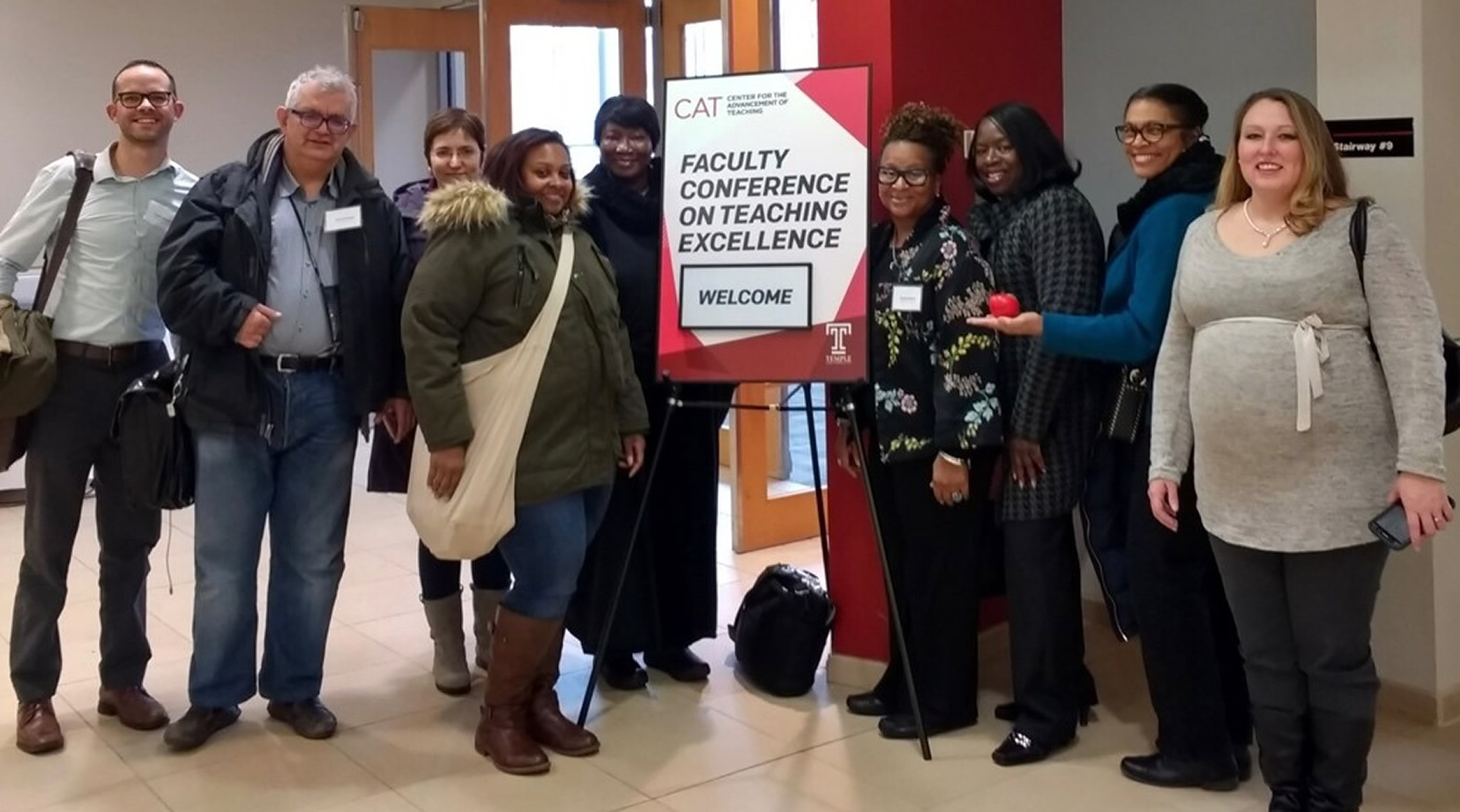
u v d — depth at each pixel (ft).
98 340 9.81
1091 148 12.53
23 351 9.20
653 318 10.82
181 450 9.55
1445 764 9.18
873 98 10.47
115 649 10.40
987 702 10.75
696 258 9.96
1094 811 8.57
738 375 9.78
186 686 11.37
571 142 19.84
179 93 22.06
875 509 9.45
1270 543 7.52
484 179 9.35
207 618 9.84
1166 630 8.76
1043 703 9.53
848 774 9.29
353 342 9.68
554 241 9.36
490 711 9.65
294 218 9.64
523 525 9.13
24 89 20.74
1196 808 8.59
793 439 19.86
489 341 9.00
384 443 10.75
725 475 20.22
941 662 9.95
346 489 10.16
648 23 19.81
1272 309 7.43
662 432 10.03
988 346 9.09
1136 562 8.82
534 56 19.27
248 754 9.82
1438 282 9.48
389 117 23.91
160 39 21.83
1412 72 9.29
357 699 11.03
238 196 9.52
